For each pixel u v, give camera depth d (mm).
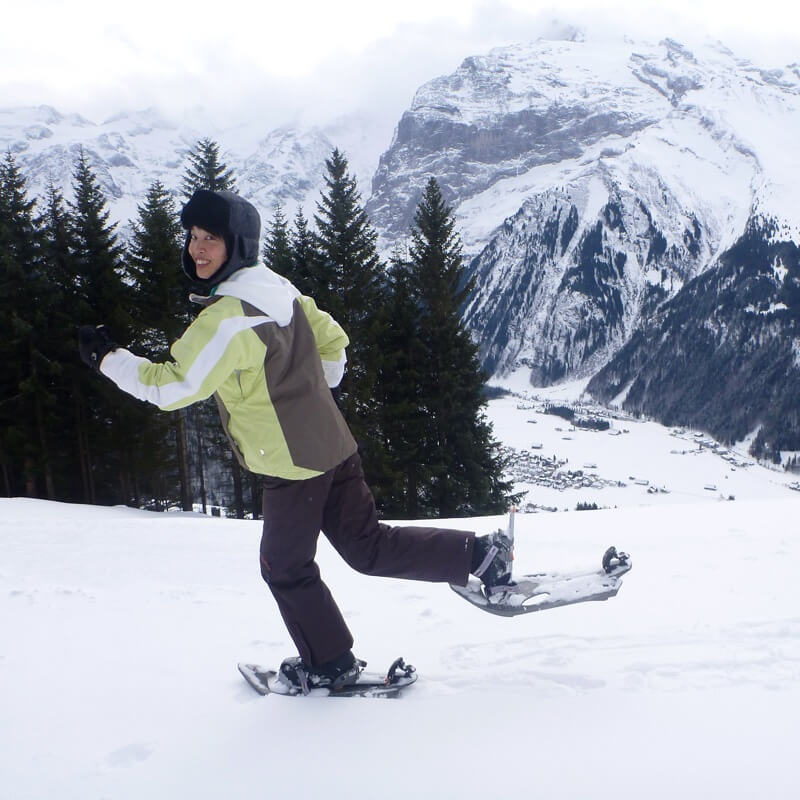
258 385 2029
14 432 20109
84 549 6176
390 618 3377
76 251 21328
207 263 2014
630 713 1961
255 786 1754
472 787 1672
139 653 2818
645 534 5727
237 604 3736
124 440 21203
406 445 21750
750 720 1879
